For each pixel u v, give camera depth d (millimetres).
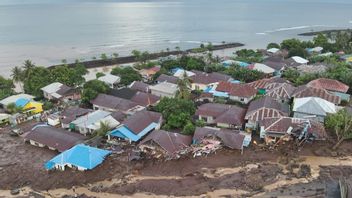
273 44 138125
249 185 45281
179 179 47000
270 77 89625
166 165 49656
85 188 46094
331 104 62719
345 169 48281
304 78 82500
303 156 51719
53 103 77375
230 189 44750
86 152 50000
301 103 62781
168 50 143375
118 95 75375
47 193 45344
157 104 69250
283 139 54312
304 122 55062
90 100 73625
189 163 50125
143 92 76438
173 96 76312
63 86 81062
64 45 165000
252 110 62156
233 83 77312
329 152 52250
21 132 62344
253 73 89188
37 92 81500
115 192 44875
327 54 113625
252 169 48625
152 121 61219
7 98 76250
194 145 53812
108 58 130125
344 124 54719
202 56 120000
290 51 119000
